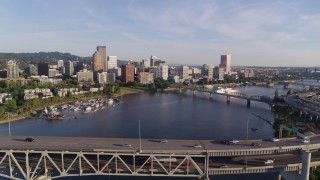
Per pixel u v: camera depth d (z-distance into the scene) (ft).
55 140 587.68
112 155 532.32
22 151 497.87
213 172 504.02
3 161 536.01
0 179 548.72
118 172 504.02
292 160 544.21
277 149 542.98
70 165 495.82
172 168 515.50
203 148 533.55
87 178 557.74
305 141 586.04
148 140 592.60
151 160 497.87
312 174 543.39
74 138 606.14
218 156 548.31
